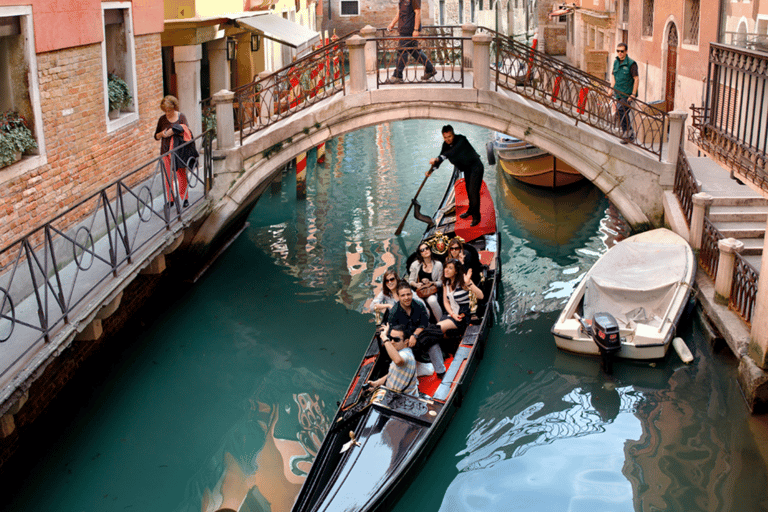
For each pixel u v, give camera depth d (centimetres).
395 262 1109
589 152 1047
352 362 836
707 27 1141
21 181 655
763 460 630
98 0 798
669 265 882
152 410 743
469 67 1185
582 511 580
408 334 702
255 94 1044
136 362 837
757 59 687
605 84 1051
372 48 1148
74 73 752
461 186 1129
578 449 658
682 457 639
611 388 750
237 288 1030
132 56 898
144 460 663
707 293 835
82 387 778
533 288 1005
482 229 1037
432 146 1914
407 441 613
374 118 1045
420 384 720
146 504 603
